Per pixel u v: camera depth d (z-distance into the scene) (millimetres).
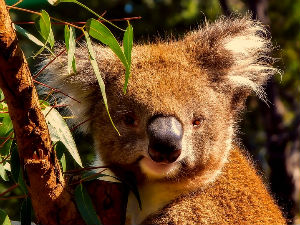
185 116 5422
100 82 3832
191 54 6074
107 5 10914
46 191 3525
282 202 9922
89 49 3830
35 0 4273
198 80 5762
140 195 5594
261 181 6668
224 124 5855
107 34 3904
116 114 5520
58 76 5801
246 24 6234
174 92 5504
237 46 6184
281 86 11094
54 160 3512
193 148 5543
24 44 9141
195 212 5746
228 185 5957
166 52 6105
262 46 6316
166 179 5504
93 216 3830
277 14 11273
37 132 3365
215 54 6059
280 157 10609
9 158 4250
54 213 3623
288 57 10961
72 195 3836
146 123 5301
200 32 6516
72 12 10242
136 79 5609
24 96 3246
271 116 10516
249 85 6211
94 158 6250
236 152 6234
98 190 4324
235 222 5852
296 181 10688
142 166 5422
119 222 4344
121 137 5480
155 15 11180
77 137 6387
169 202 5711
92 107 5891
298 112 11359
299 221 9688
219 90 5930
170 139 5051
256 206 5984
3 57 3109
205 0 11312
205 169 5652
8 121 4199
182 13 11180
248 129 10750
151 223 5668
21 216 4145
